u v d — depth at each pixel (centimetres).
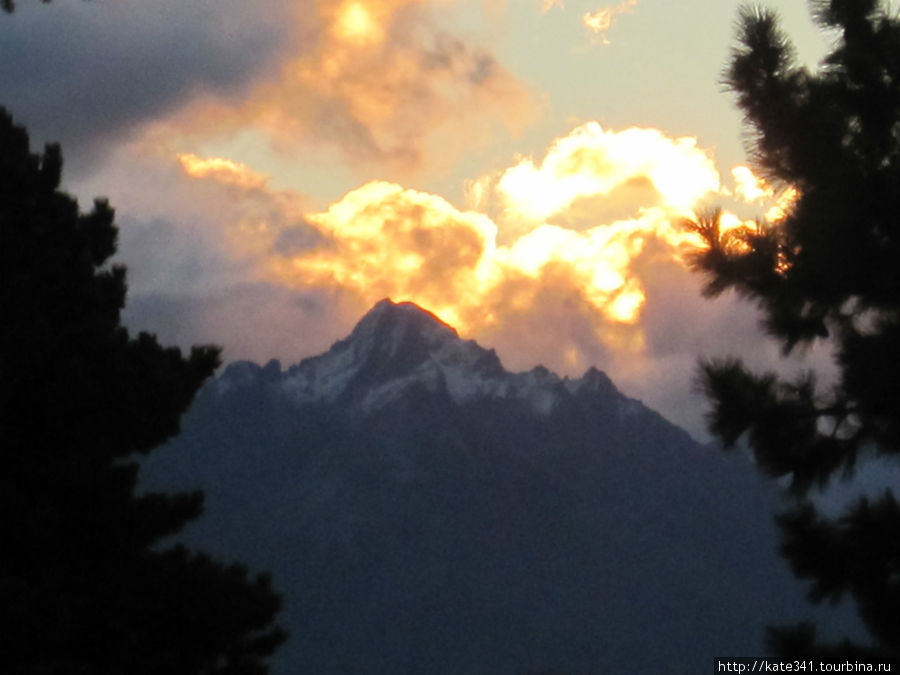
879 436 3491
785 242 3794
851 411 3575
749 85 3919
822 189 3678
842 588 3488
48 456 6575
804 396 3634
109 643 6250
